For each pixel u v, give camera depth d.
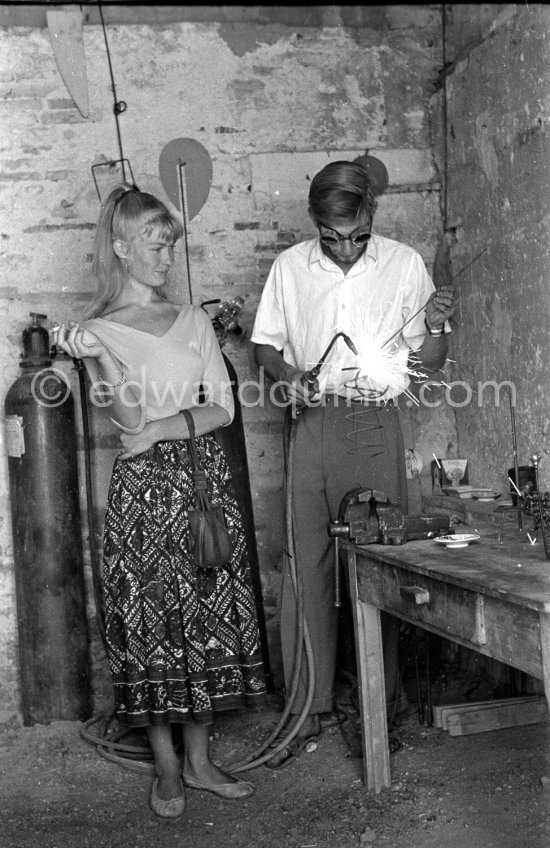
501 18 3.86
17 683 4.21
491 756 3.39
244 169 4.36
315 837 2.95
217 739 3.80
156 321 3.39
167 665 3.25
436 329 3.38
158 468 3.28
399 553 2.82
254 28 4.34
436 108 4.46
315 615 3.70
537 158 3.63
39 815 3.23
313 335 3.63
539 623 2.14
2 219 4.21
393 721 3.72
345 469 3.63
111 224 3.38
